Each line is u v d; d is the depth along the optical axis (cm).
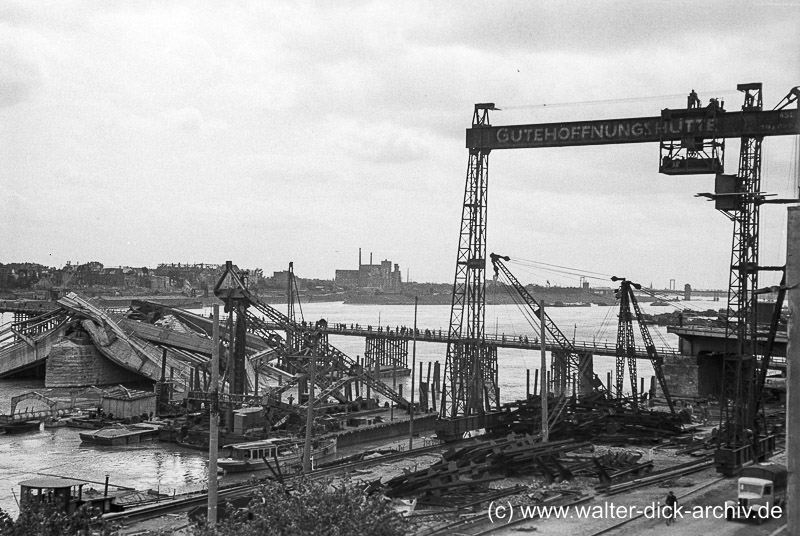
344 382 13625
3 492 8875
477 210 12056
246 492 7081
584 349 15638
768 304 7894
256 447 9912
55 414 13900
